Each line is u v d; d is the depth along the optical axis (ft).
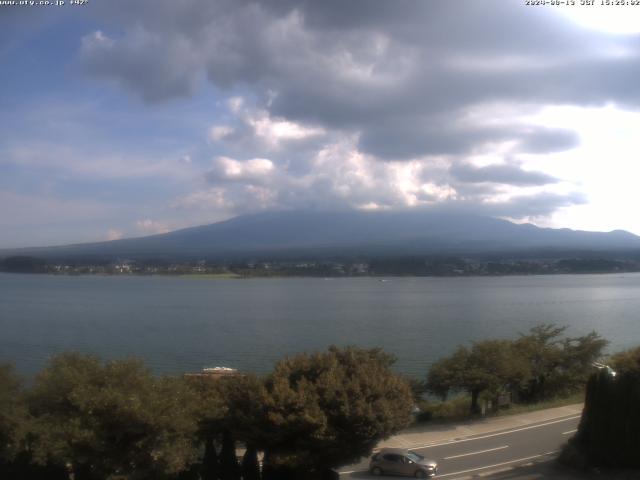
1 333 393.50
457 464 106.32
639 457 93.04
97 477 74.54
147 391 76.38
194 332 396.98
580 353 173.58
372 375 88.63
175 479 81.15
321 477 88.22
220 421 85.10
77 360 81.92
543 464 103.24
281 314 519.19
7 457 72.79
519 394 170.60
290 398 82.69
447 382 147.33
